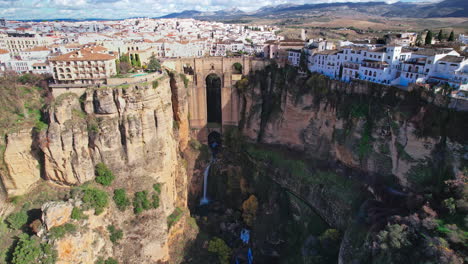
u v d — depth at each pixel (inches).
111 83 2795.3
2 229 2304.4
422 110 2395.4
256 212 3299.7
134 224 2593.5
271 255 2987.2
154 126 2861.7
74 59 2822.3
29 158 2561.5
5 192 2527.1
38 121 2598.4
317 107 3280.0
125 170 2738.7
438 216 1996.8
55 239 2069.4
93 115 2645.2
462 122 2183.8
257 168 3597.4
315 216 3026.6
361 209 2593.5
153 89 2856.8
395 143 2578.7
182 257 2869.1
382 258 1984.5
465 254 1688.0
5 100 2662.4
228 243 3085.6
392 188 2605.8
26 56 4232.3
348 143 2957.7
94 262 2308.1
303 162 3329.2
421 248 1849.2
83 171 2556.6
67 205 2223.2
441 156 2290.8
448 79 2443.4
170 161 3100.4
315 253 2603.3
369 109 2795.3
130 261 2519.7
